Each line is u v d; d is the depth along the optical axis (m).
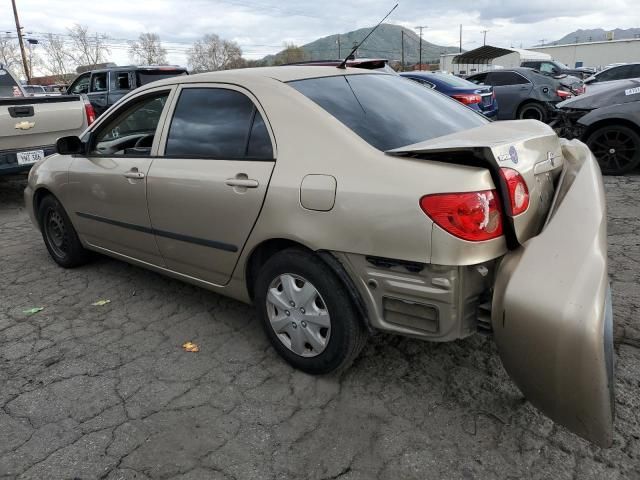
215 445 2.41
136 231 3.67
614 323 3.25
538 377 2.07
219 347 3.26
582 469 2.18
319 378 2.88
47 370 3.08
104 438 2.48
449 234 2.18
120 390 2.86
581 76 24.62
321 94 2.88
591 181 2.41
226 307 3.82
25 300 4.09
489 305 2.34
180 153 3.29
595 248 2.06
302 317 2.79
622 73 15.01
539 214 2.45
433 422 2.50
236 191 2.88
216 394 2.79
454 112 3.30
